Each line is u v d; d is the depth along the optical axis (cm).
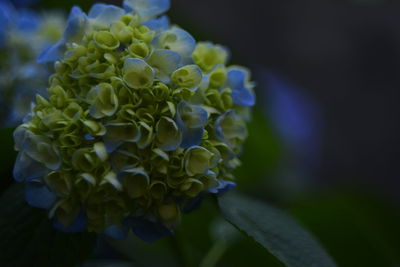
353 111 197
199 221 74
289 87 116
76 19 57
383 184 194
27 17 77
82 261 61
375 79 199
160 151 55
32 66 73
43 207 57
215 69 58
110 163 55
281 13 197
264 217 62
